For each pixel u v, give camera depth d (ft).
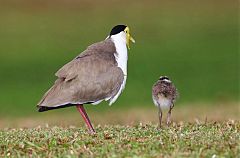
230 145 35.40
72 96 41.34
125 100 98.84
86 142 37.55
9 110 94.79
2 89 107.55
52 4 176.96
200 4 176.24
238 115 67.05
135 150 34.99
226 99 98.02
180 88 107.04
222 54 130.21
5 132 43.98
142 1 179.83
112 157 33.78
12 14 167.73
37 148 36.88
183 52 132.67
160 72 117.60
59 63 125.18
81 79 41.63
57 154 35.45
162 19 162.61
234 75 114.62
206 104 90.58
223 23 157.38
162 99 44.70
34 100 100.99
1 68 121.60
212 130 41.09
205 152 34.37
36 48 137.59
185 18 162.91
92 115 79.92
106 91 42.47
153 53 132.26
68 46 139.13
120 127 44.93
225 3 176.14
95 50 43.68
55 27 155.74
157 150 35.12
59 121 67.72
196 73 116.67
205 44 139.13
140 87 107.45
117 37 45.21
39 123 66.28
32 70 119.96
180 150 34.76
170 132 40.06
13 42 142.31
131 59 127.44
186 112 75.46
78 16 166.30
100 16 165.78
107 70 42.63
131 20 162.09
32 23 159.53
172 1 179.73
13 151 36.52
